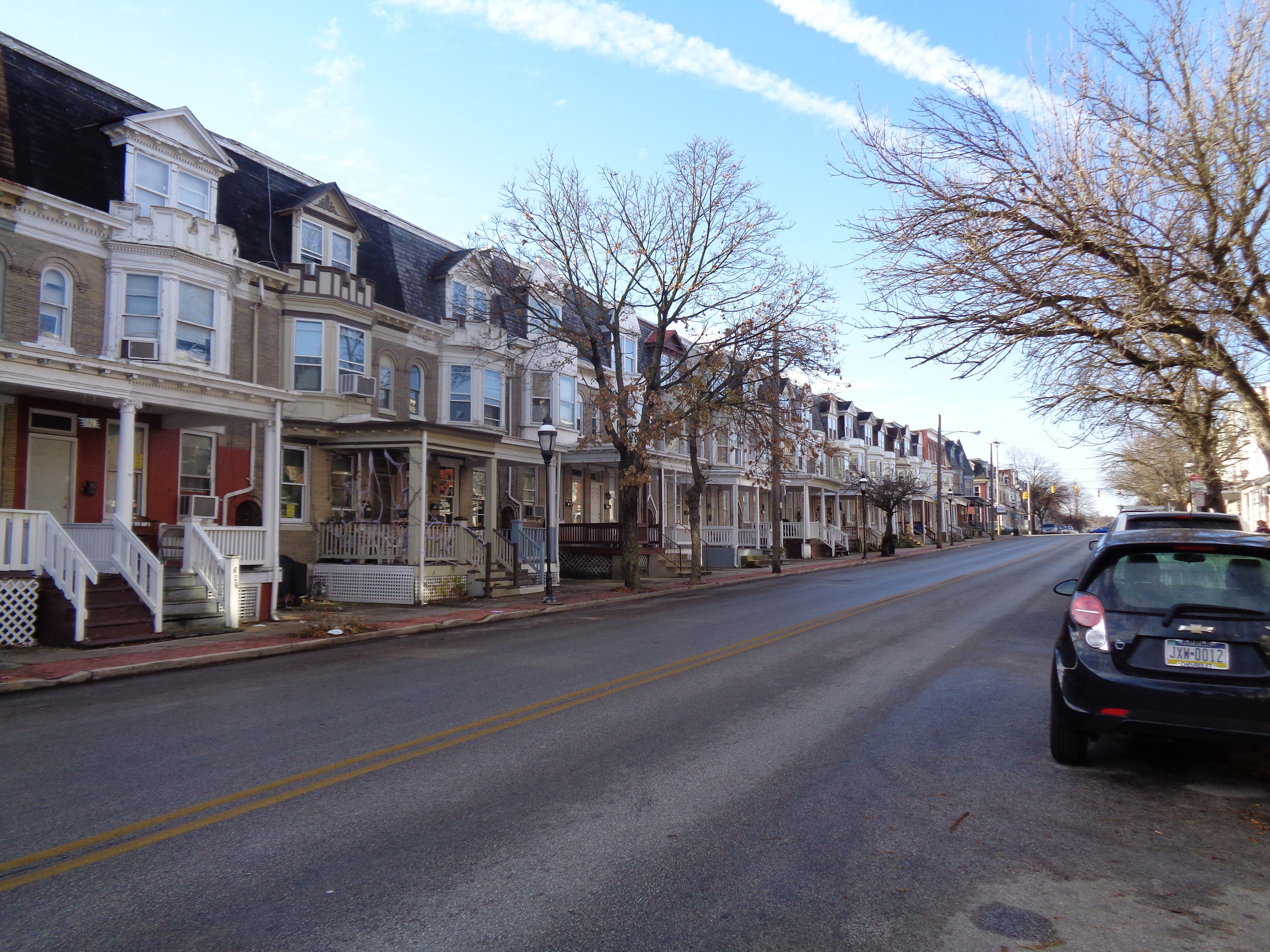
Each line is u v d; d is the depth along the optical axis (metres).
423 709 8.14
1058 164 10.35
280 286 19.86
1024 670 9.93
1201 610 5.56
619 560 30.33
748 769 5.98
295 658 12.34
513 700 8.48
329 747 6.72
